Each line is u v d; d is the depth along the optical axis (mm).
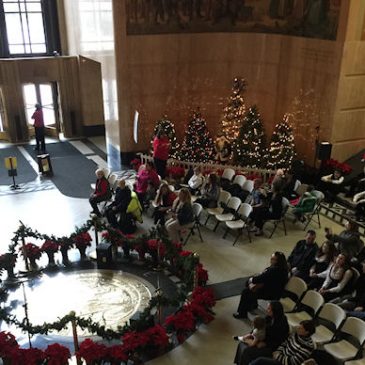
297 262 8328
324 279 7824
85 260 9289
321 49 13031
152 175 11375
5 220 11094
